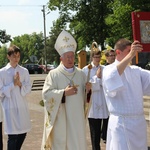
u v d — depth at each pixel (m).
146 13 5.16
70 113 4.55
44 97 4.62
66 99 4.56
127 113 3.90
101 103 6.15
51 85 4.61
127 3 18.41
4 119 5.68
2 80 5.62
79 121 4.58
